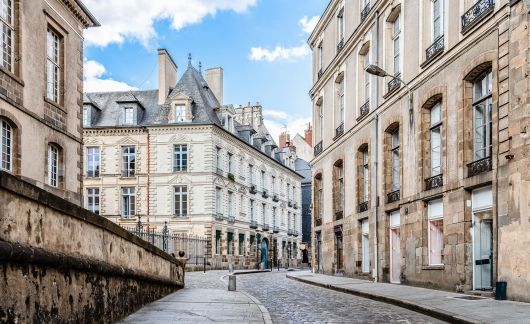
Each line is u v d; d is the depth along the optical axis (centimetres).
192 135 4347
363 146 2328
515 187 1199
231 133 4681
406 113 1850
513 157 1211
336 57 2658
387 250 2025
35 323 589
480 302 1162
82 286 758
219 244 4481
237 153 4931
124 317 998
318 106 3198
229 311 1117
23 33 1606
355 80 2422
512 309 1018
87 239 801
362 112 2316
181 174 4312
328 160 2872
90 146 4422
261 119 5975
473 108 1462
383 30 2091
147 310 1117
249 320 982
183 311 1109
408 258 1797
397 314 1096
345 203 2533
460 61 1484
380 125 2097
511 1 1231
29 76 1636
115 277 945
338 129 2688
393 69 2039
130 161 4403
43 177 1719
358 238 2344
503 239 1238
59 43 1906
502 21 1277
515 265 1187
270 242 5762
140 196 4338
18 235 566
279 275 3344
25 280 566
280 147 7100
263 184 5688
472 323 880
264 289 1922
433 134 1711
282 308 1232
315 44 3238
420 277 1697
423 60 1738
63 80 1903
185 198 4331
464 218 1438
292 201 6625
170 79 4766
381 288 1689
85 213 777
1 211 527
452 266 1491
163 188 4325
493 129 1301
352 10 2497
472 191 1438
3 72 1478
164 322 942
